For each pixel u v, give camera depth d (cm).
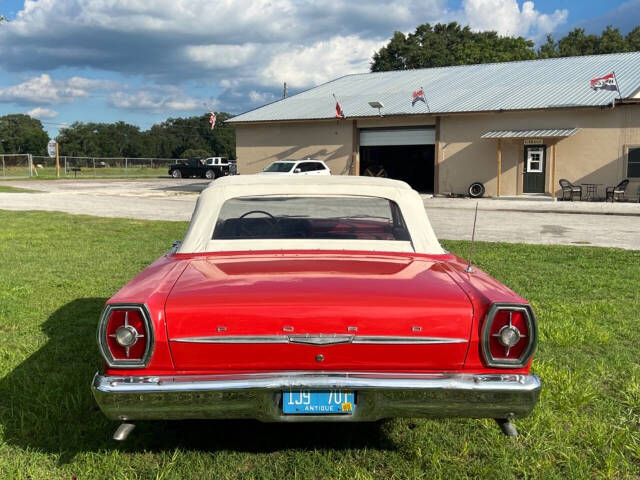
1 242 1102
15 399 373
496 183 2541
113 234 1245
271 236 358
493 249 1052
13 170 5244
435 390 251
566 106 2303
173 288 269
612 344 505
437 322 254
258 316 251
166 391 246
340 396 257
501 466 299
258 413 255
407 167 3100
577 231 1391
